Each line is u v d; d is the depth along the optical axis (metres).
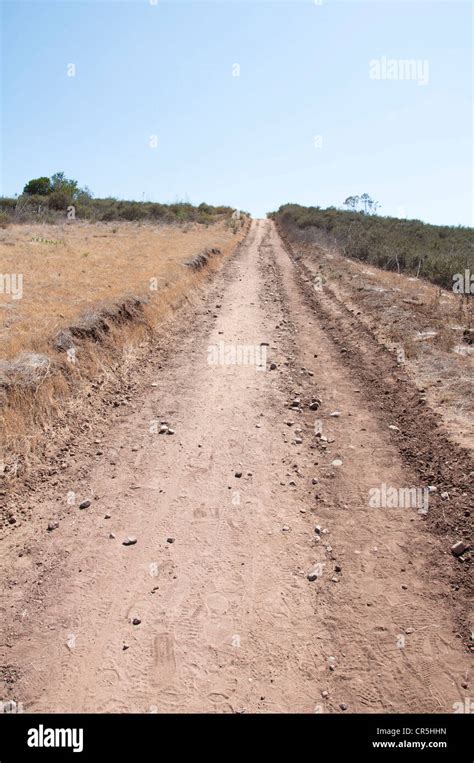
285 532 4.73
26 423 5.86
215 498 5.21
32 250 17.16
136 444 6.29
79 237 23.38
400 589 4.05
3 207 32.88
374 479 5.55
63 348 7.61
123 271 14.13
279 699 3.20
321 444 6.36
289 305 14.91
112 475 5.61
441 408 6.88
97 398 7.31
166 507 5.06
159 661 3.43
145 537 4.63
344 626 3.73
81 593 3.98
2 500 4.93
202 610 3.84
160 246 21.22
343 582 4.13
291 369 9.23
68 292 10.75
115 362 8.52
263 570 4.25
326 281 18.02
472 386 7.40
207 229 35.72
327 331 11.96
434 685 3.30
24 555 4.35
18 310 9.04
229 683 3.29
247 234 41.12
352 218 39.19
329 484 5.49
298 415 7.25
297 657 3.48
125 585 4.07
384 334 10.73
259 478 5.59
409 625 3.72
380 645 3.57
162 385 8.30
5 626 3.67
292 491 5.37
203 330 11.79
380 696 3.23
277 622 3.75
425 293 14.63
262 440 6.45
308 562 4.36
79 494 5.25
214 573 4.21
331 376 8.89
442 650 3.53
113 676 3.32
